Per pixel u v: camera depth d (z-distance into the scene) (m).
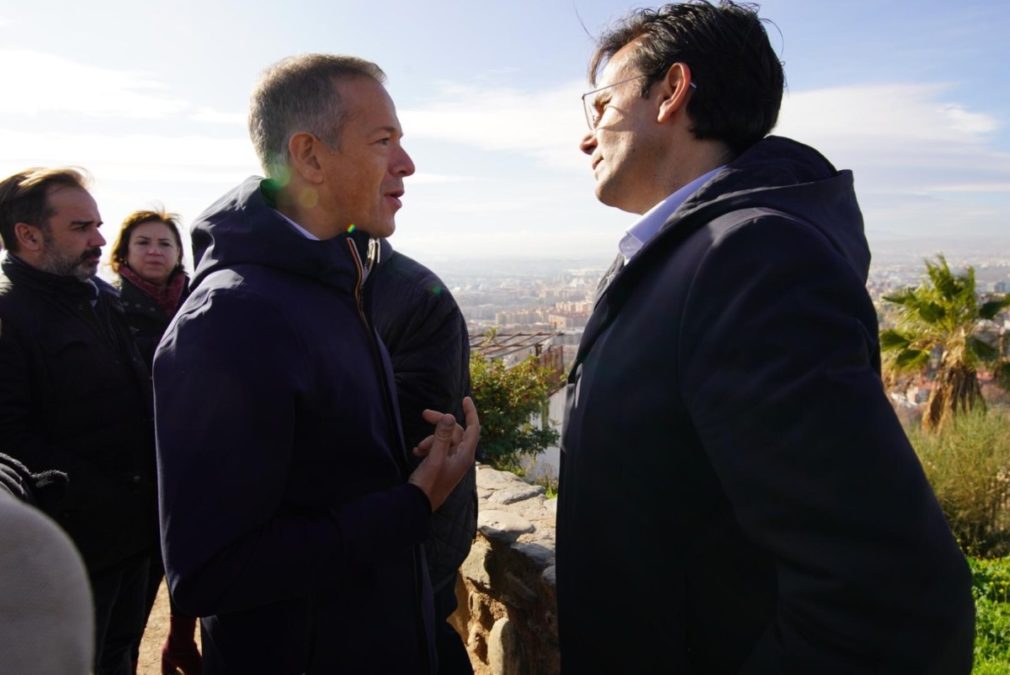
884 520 0.73
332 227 1.20
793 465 0.76
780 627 0.83
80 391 1.97
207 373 0.97
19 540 0.51
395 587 1.23
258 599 1.00
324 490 1.13
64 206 1.96
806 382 0.76
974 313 10.99
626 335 0.98
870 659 0.75
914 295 11.80
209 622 1.22
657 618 0.99
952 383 11.03
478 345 8.32
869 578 0.73
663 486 0.95
